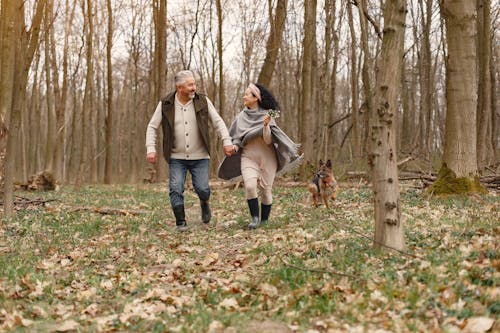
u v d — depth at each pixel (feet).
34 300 16.35
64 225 30.25
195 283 17.71
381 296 13.99
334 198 34.40
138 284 17.65
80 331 13.73
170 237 26.17
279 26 55.06
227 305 14.93
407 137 94.38
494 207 28.25
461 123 35.32
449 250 17.83
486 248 16.99
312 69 61.46
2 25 32.32
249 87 27.91
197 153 27.71
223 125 27.89
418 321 12.26
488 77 55.83
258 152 27.76
